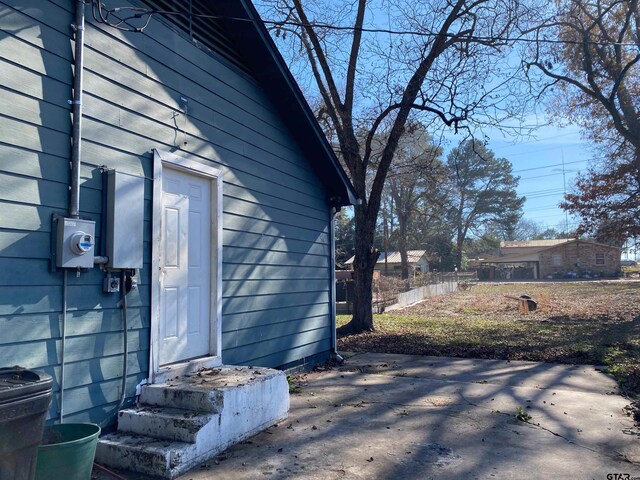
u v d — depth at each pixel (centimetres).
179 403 484
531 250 5975
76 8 445
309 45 1462
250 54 723
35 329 398
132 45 518
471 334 1362
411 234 5250
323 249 975
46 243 410
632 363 915
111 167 481
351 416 597
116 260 462
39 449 338
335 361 968
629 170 1883
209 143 636
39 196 407
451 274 4138
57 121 425
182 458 422
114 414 471
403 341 1249
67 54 438
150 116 536
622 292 3019
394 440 512
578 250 5688
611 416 598
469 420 582
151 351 516
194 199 614
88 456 363
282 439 514
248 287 712
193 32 621
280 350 798
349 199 988
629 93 1728
